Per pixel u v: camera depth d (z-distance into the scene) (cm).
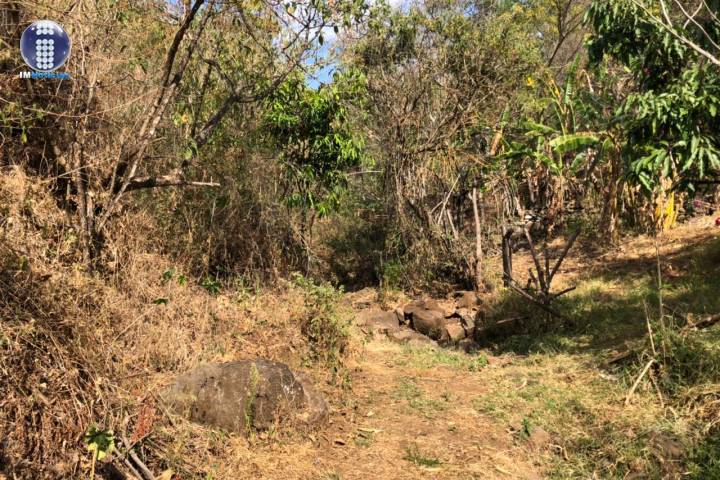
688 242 979
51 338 343
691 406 436
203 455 360
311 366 548
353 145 948
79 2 497
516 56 1036
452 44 1050
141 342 458
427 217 1050
